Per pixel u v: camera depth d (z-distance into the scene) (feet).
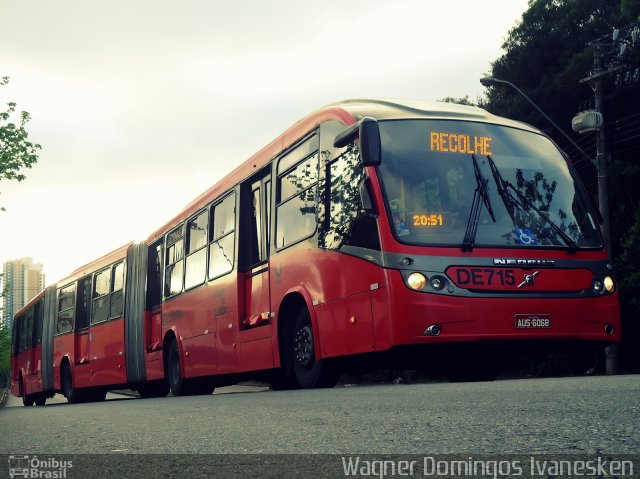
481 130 32.91
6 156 88.79
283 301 36.42
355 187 31.30
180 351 49.83
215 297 44.19
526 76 93.50
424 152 31.55
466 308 29.27
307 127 35.86
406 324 28.76
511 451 9.85
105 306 66.03
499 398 17.39
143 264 58.80
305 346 34.73
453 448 10.41
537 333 30.09
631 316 69.36
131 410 24.12
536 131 34.86
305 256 34.58
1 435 17.01
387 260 29.32
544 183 32.76
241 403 22.84
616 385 19.67
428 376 78.64
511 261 30.27
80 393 72.13
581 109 82.48
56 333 79.82
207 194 47.32
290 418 16.16
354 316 30.78
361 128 29.63
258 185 40.96
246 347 39.88
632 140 70.69
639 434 10.65
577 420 12.53
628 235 72.69
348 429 13.38
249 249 41.19
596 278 31.68
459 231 30.32
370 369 33.53
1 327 217.56
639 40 71.46
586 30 89.15
